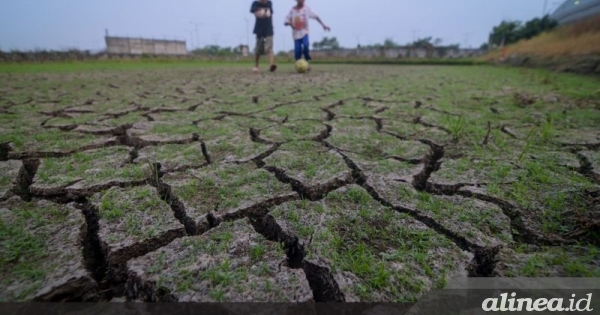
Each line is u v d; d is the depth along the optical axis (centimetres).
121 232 73
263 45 616
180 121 187
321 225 78
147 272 61
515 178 102
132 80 458
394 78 496
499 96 282
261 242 71
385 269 63
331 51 1930
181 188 96
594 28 573
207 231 75
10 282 57
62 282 57
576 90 302
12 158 123
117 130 168
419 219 82
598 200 85
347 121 186
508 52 1029
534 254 66
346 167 113
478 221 79
